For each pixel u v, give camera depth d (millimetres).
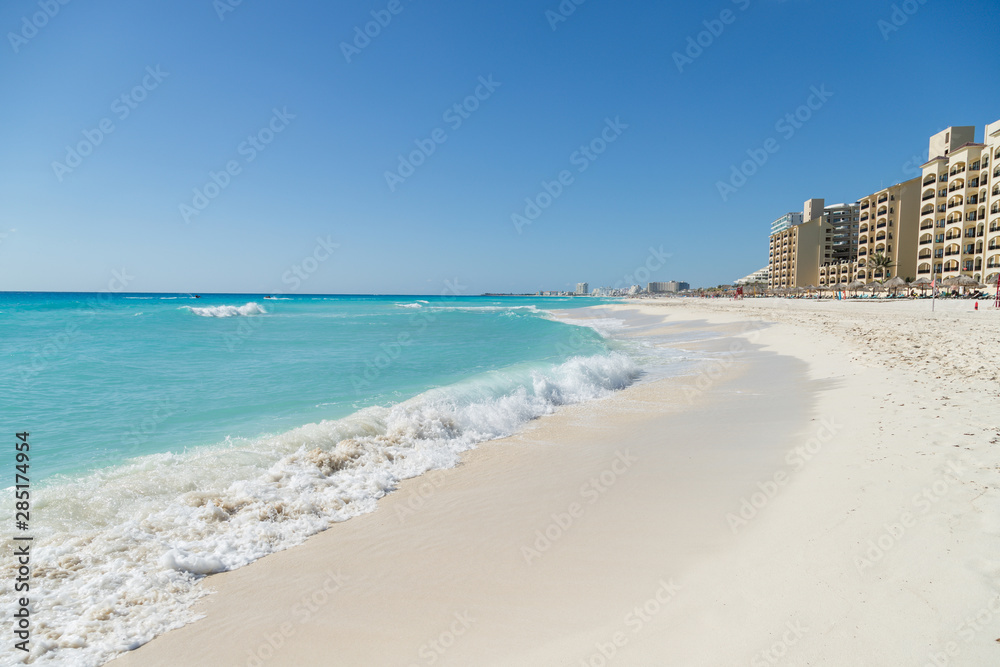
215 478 6090
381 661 3074
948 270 59844
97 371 14125
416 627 3410
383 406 9789
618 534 4590
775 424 8016
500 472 6832
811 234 105000
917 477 4770
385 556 4488
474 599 3709
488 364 16453
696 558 3984
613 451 7480
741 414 9102
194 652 3238
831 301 64750
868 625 2822
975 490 4281
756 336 22328
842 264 95062
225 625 3523
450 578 4035
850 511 4301
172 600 3814
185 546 4566
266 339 24391
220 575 4219
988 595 2902
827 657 2629
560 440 8391
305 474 6336
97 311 45062
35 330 26422
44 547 4367
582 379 12672
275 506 5402
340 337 26000
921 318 26875
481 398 10461
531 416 10031
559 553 4324
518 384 11977
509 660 2982
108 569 4125
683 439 7766
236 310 51312
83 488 5613
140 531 4734
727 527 4484
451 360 17422
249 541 4746
